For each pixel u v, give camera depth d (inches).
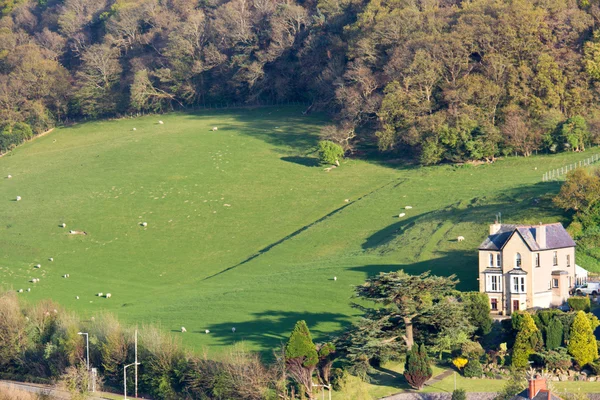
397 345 7332.7
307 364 7135.8
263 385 7150.6
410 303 7470.5
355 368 7219.5
